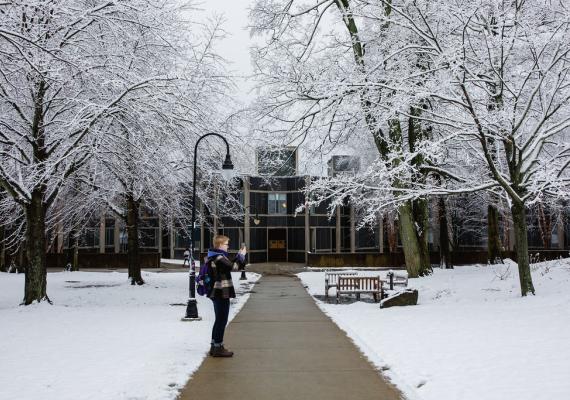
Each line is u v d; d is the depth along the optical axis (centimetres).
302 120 2234
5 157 1645
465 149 1778
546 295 1450
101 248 4981
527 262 1531
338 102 1917
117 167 1839
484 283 2019
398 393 667
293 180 4909
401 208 2566
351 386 701
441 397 635
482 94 1648
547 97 1556
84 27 1509
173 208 2547
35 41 1305
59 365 802
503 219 4009
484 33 1413
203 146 2061
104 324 1236
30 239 1653
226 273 891
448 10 1423
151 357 857
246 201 4738
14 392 660
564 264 2059
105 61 1522
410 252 2575
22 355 874
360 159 3462
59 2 1399
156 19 1516
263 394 665
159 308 1616
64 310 1516
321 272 3684
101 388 677
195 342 1002
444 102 1670
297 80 2006
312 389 687
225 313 885
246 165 2558
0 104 1630
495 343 918
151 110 1584
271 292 2236
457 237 4509
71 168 1666
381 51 1972
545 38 1459
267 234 4928
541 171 1444
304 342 1018
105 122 1625
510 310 1282
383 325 1180
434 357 835
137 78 1527
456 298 1711
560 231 5050
